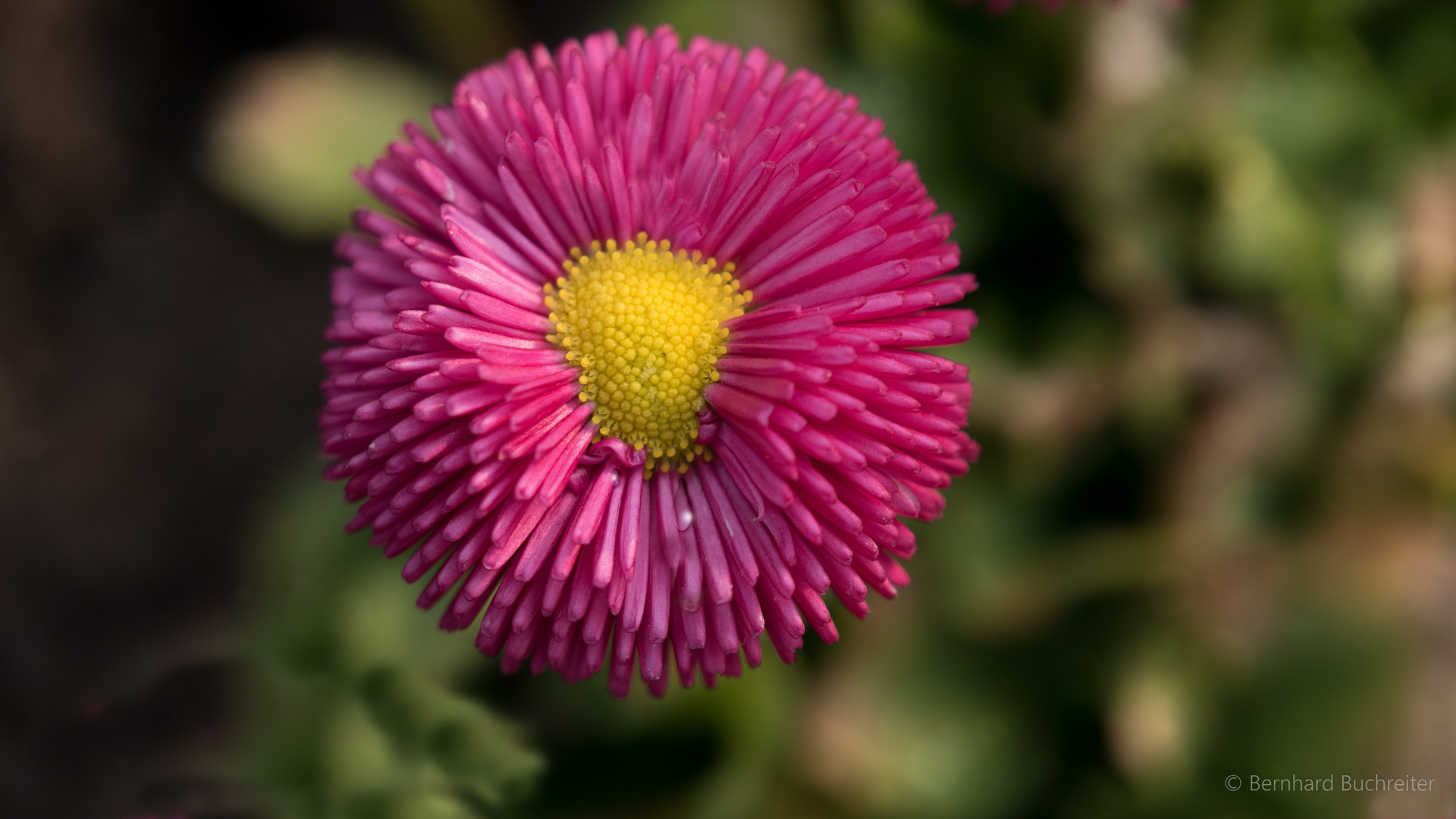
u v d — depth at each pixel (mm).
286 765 225
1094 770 236
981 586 237
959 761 237
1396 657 233
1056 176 239
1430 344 234
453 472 186
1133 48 237
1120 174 238
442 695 226
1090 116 237
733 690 225
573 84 190
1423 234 235
